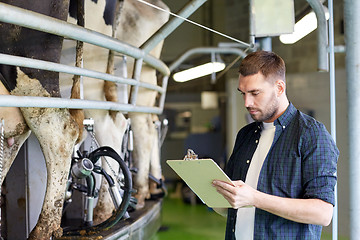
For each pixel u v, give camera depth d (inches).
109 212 129.9
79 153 111.7
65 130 93.0
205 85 492.1
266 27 125.8
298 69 268.8
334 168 67.6
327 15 140.9
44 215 93.3
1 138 80.3
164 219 253.8
